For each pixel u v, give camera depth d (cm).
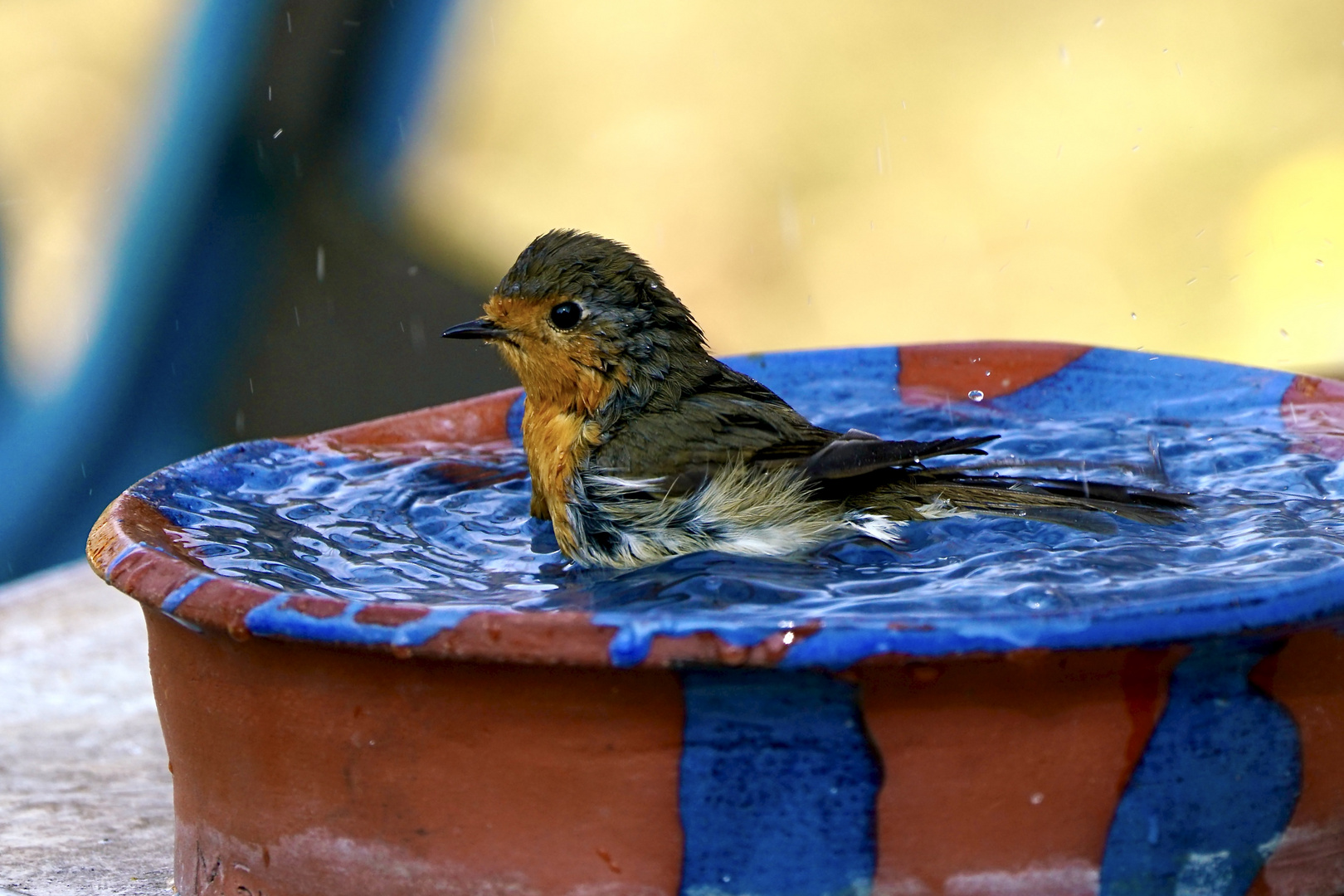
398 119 2012
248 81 1833
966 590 631
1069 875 559
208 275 1847
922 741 541
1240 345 2134
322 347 1877
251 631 562
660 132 2495
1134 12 2659
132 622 1204
